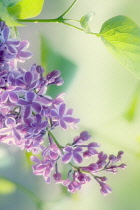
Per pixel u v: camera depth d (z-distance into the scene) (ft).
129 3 3.45
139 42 2.72
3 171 3.41
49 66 3.32
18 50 2.67
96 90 3.49
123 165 2.82
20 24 2.66
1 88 2.61
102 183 2.81
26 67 3.26
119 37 2.73
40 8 2.73
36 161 2.75
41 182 3.47
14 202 3.45
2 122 2.64
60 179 2.76
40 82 2.66
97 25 3.43
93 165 2.75
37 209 3.48
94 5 3.42
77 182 2.75
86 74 3.45
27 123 2.64
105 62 3.49
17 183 3.43
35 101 2.64
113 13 3.44
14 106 2.64
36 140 2.67
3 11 2.65
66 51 3.37
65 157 2.70
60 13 3.36
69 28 3.37
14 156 3.39
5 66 2.62
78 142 2.73
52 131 3.30
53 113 2.67
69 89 3.40
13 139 2.67
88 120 3.49
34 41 3.30
